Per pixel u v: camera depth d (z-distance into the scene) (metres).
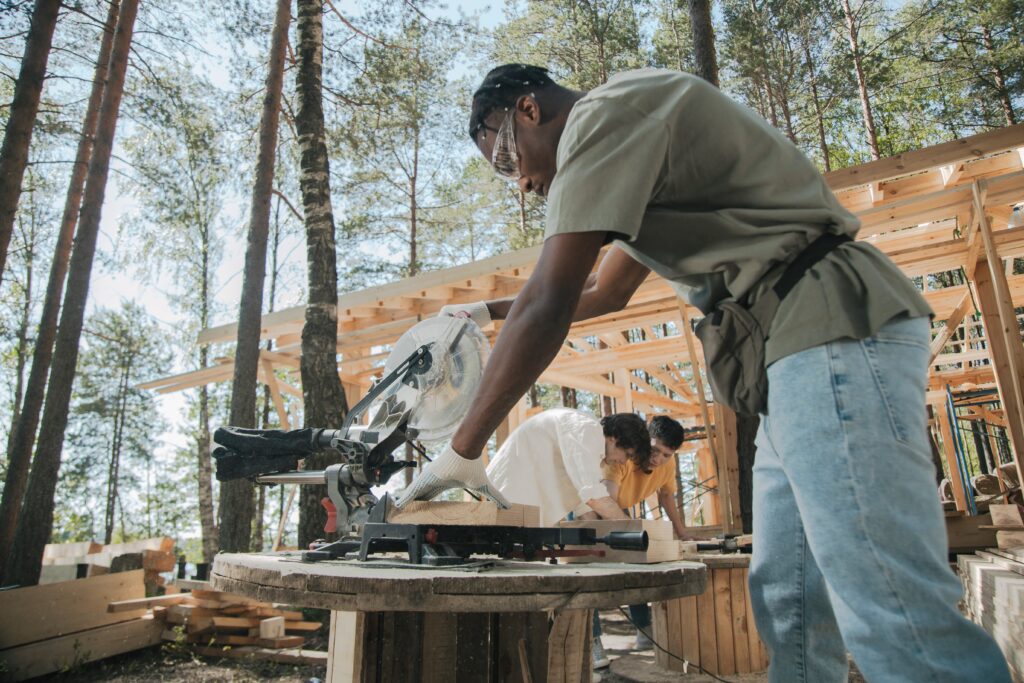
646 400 12.30
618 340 9.61
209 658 4.71
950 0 18.36
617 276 1.78
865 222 6.51
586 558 1.89
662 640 3.84
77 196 7.71
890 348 1.09
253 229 7.53
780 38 18.00
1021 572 3.07
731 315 1.23
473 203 19.27
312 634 5.24
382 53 11.36
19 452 6.29
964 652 1.00
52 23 6.50
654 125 1.20
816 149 20.81
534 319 1.23
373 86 11.59
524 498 3.43
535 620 1.99
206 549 17.09
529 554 1.67
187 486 29.81
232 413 6.99
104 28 8.40
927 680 0.99
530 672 1.85
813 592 1.35
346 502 1.92
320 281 6.95
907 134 21.81
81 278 6.83
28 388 6.53
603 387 11.02
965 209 6.17
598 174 1.20
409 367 2.00
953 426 8.11
